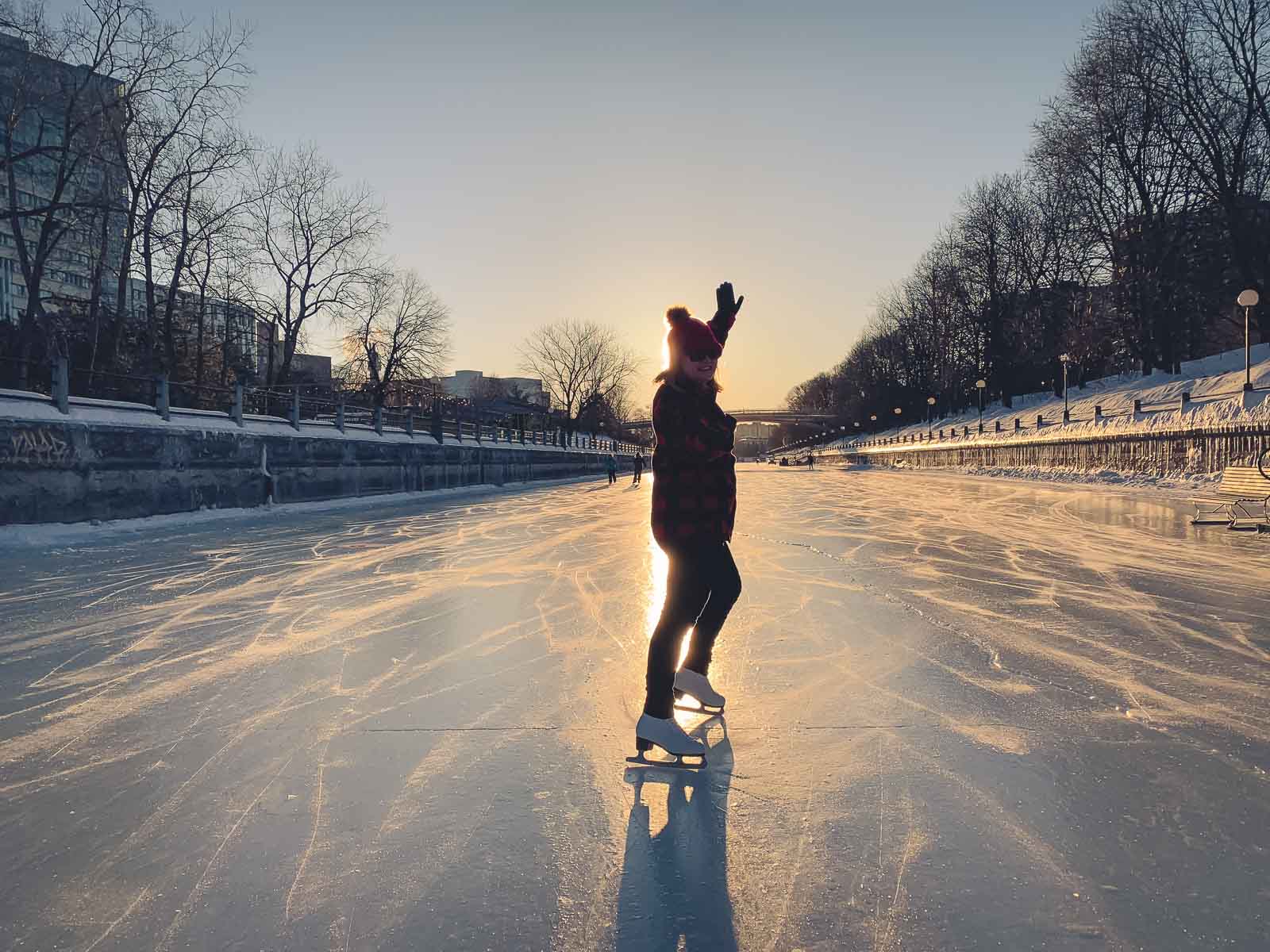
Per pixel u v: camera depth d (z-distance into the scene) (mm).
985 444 46062
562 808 2514
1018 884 2014
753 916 1884
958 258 65188
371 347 45000
